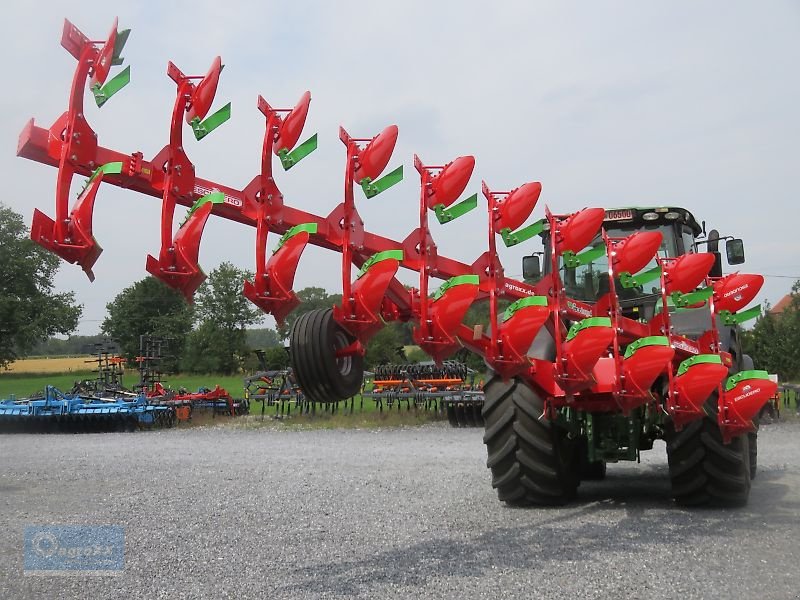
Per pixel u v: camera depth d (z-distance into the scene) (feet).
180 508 18.97
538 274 24.18
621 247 17.24
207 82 12.03
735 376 17.34
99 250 11.46
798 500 19.17
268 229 13.00
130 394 65.05
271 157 13.05
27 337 176.35
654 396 17.08
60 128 11.60
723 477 17.52
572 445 19.60
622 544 14.08
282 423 56.85
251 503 19.56
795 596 10.78
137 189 12.12
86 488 22.97
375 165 13.69
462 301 13.75
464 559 13.16
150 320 200.64
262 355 73.56
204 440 44.47
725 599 10.66
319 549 14.20
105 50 11.45
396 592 11.31
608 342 15.10
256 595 11.37
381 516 17.38
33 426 57.21
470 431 47.26
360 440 41.78
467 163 14.55
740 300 21.04
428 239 14.42
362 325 13.20
